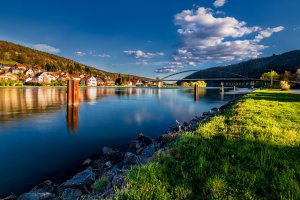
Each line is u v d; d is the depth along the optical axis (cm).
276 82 10150
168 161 599
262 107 1773
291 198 397
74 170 1077
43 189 832
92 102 4681
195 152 643
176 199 411
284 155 620
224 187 439
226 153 639
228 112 1582
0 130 1961
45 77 15688
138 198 412
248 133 880
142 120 2570
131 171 552
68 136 1773
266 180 473
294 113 1461
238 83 18988
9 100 4469
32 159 1239
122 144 1548
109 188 562
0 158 1255
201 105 4381
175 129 1700
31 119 2497
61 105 3841
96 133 1886
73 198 613
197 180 487
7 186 912
